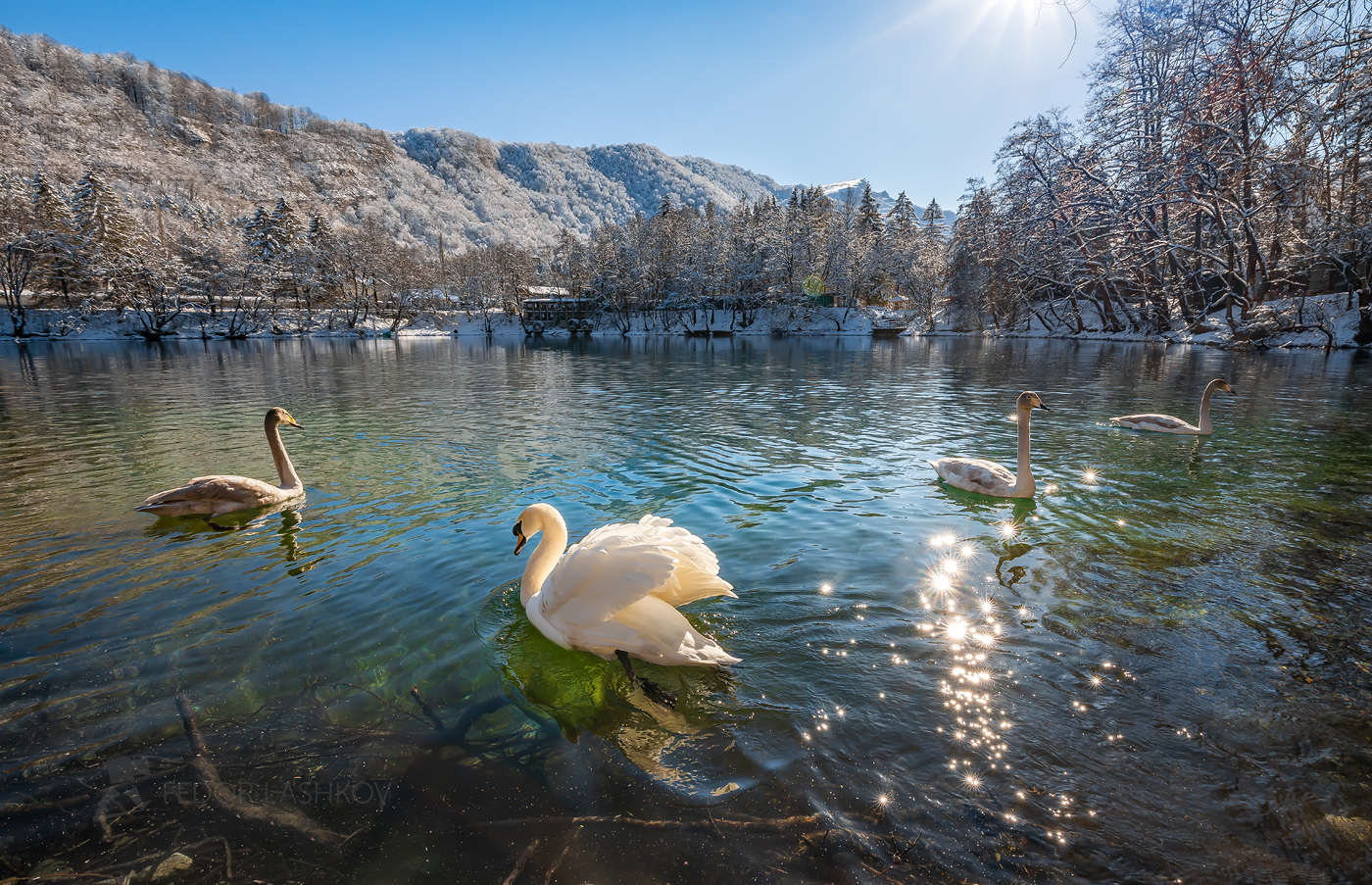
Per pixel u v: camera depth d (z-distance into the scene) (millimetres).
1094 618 5082
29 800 3209
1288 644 4656
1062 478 9688
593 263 126000
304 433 14703
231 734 3738
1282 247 45594
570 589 4582
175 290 89188
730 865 2814
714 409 18797
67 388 25328
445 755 3562
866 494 9016
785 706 3998
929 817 3082
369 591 5840
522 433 14625
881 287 114125
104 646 4812
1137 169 43812
